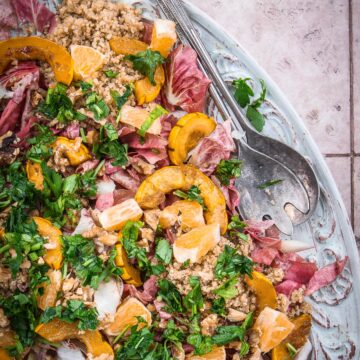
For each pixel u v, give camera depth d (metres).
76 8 0.60
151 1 0.62
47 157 0.58
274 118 0.63
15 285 0.56
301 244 0.63
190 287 0.58
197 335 0.58
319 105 0.75
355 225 0.75
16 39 0.58
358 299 0.64
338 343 0.64
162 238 0.60
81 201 0.59
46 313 0.55
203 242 0.58
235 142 0.62
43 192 0.58
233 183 0.62
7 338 0.56
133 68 0.60
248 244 0.61
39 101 0.59
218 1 0.73
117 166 0.60
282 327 0.59
